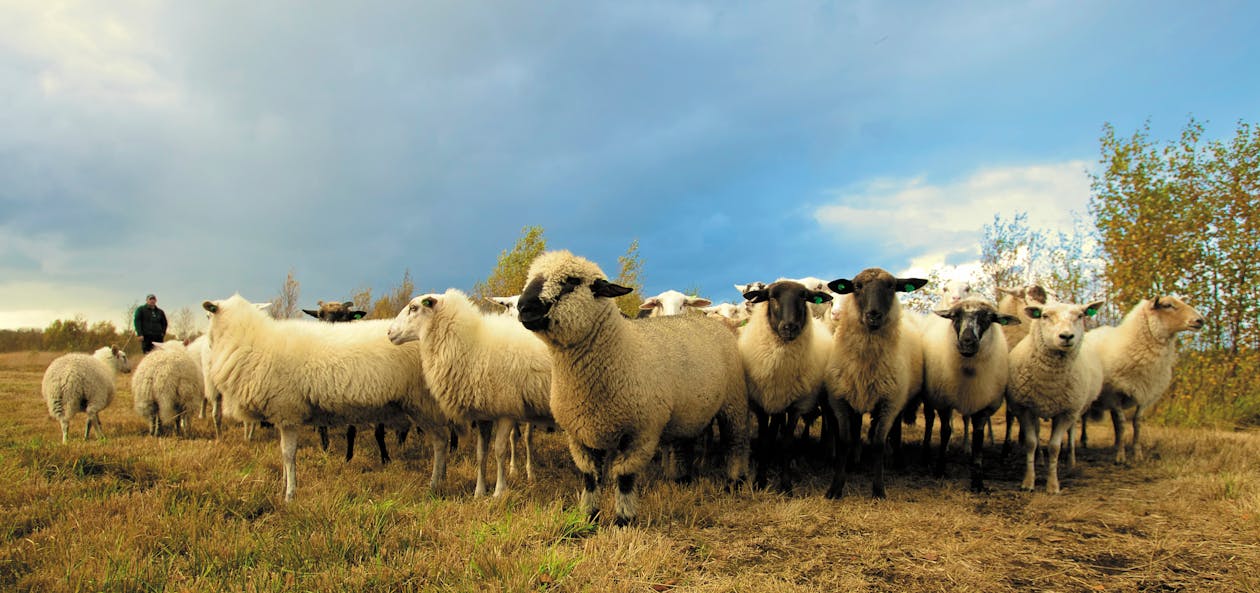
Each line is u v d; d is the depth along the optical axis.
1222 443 9.20
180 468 6.45
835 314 8.40
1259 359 13.43
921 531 5.33
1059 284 16.50
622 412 5.38
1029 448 7.07
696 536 5.20
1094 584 4.28
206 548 4.45
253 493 5.74
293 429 6.76
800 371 6.82
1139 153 14.31
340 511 5.19
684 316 7.01
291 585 3.90
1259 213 13.54
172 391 9.86
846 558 4.73
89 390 9.41
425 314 6.75
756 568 4.54
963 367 7.01
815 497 6.45
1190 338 13.62
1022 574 4.46
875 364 6.42
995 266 17.75
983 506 6.26
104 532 4.66
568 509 5.80
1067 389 6.77
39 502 5.35
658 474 7.68
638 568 4.42
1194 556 4.73
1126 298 14.26
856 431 7.41
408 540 4.72
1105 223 14.66
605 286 5.19
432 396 7.24
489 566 4.22
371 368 6.95
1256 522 5.32
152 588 3.89
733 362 6.93
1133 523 5.57
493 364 6.59
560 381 5.49
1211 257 14.02
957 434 11.02
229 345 6.59
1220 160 14.11
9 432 9.93
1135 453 8.69
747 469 7.19
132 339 31.86
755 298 7.06
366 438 10.03
